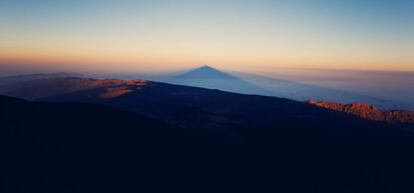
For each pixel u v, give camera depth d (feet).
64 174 119.55
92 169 130.11
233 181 159.02
